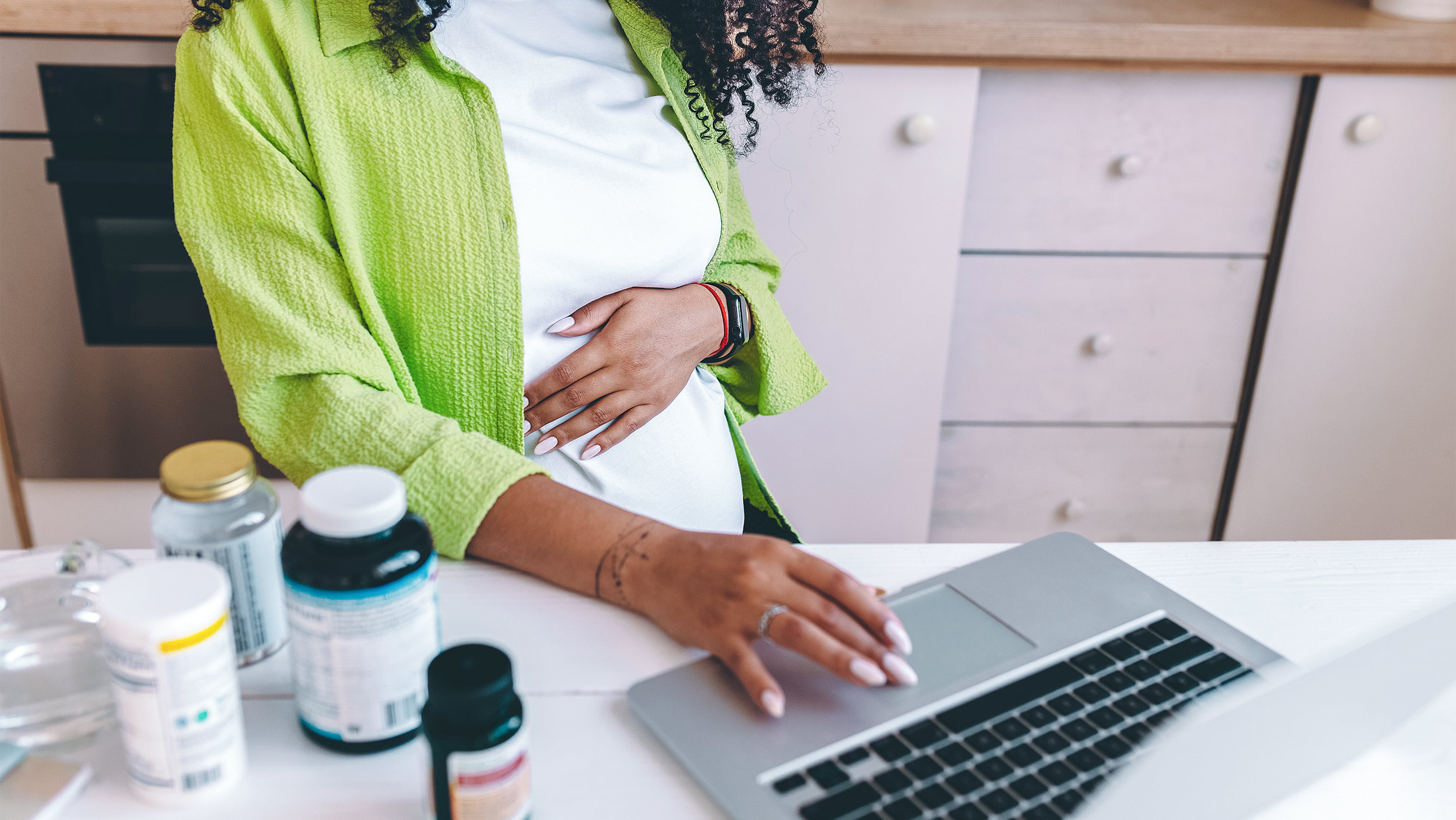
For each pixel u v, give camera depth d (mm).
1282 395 1788
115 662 453
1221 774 496
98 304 1622
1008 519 1902
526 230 861
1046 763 499
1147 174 1650
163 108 1517
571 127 903
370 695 495
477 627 608
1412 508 1878
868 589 588
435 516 669
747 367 1105
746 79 1056
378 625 483
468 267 815
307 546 480
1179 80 1589
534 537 650
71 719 511
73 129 1519
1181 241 1698
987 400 1806
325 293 761
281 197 753
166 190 1556
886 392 1760
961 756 504
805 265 1665
